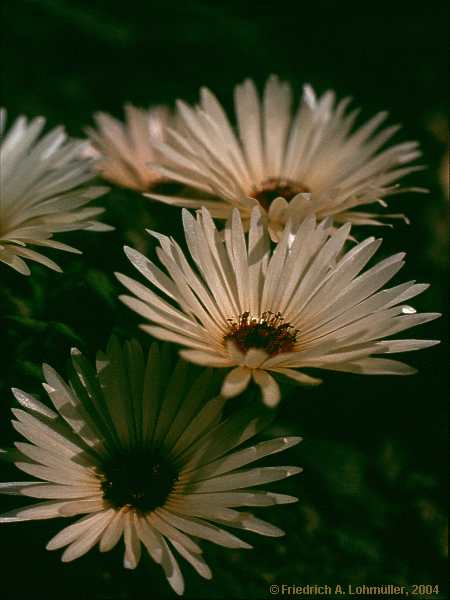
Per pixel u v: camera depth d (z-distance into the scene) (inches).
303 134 9.4
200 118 8.9
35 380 7.7
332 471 9.3
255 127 9.4
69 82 15.2
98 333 8.0
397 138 13.6
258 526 6.7
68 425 7.1
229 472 6.9
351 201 8.1
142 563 7.8
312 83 15.6
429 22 17.0
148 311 6.7
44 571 7.6
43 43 15.7
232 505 6.7
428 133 13.6
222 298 7.5
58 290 8.2
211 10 16.7
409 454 9.7
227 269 7.5
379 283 7.3
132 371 7.2
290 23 17.3
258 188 9.2
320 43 16.9
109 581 7.8
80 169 8.4
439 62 16.3
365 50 16.6
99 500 7.0
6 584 7.6
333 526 9.1
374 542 9.2
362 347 6.9
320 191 9.2
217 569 8.2
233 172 9.0
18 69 15.1
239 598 8.2
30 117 13.8
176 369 7.2
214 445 7.0
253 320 7.5
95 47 15.7
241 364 6.7
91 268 8.3
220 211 8.2
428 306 10.0
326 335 7.3
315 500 9.2
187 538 6.7
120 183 9.6
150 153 9.8
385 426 9.8
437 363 9.9
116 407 7.2
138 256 7.0
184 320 6.9
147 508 7.0
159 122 10.1
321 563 9.0
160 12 16.5
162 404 7.2
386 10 17.3
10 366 7.7
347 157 9.3
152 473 7.1
